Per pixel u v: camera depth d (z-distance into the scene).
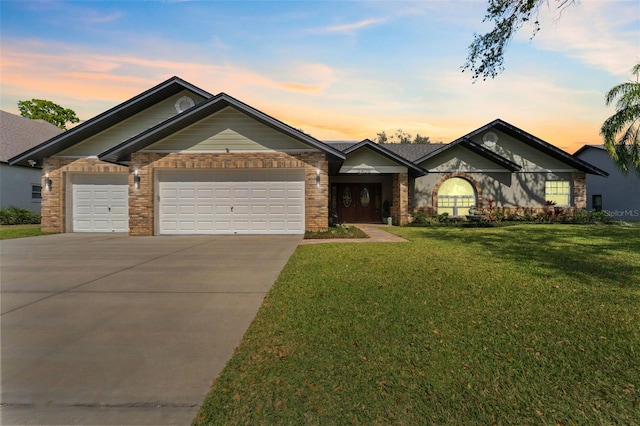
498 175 18.06
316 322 3.71
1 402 2.44
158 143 12.16
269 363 2.88
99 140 13.82
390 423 2.13
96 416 2.28
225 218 12.38
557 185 18.38
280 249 8.76
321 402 2.34
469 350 3.04
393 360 2.88
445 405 2.29
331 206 20.17
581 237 10.77
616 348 3.03
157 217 12.30
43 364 2.96
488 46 10.09
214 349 3.21
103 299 4.71
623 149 15.45
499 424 2.11
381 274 5.74
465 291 4.75
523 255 7.46
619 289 4.77
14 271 6.35
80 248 9.13
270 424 2.14
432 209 17.88
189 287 5.26
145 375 2.77
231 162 12.16
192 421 2.20
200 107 11.26
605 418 2.15
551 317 3.76
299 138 11.77
